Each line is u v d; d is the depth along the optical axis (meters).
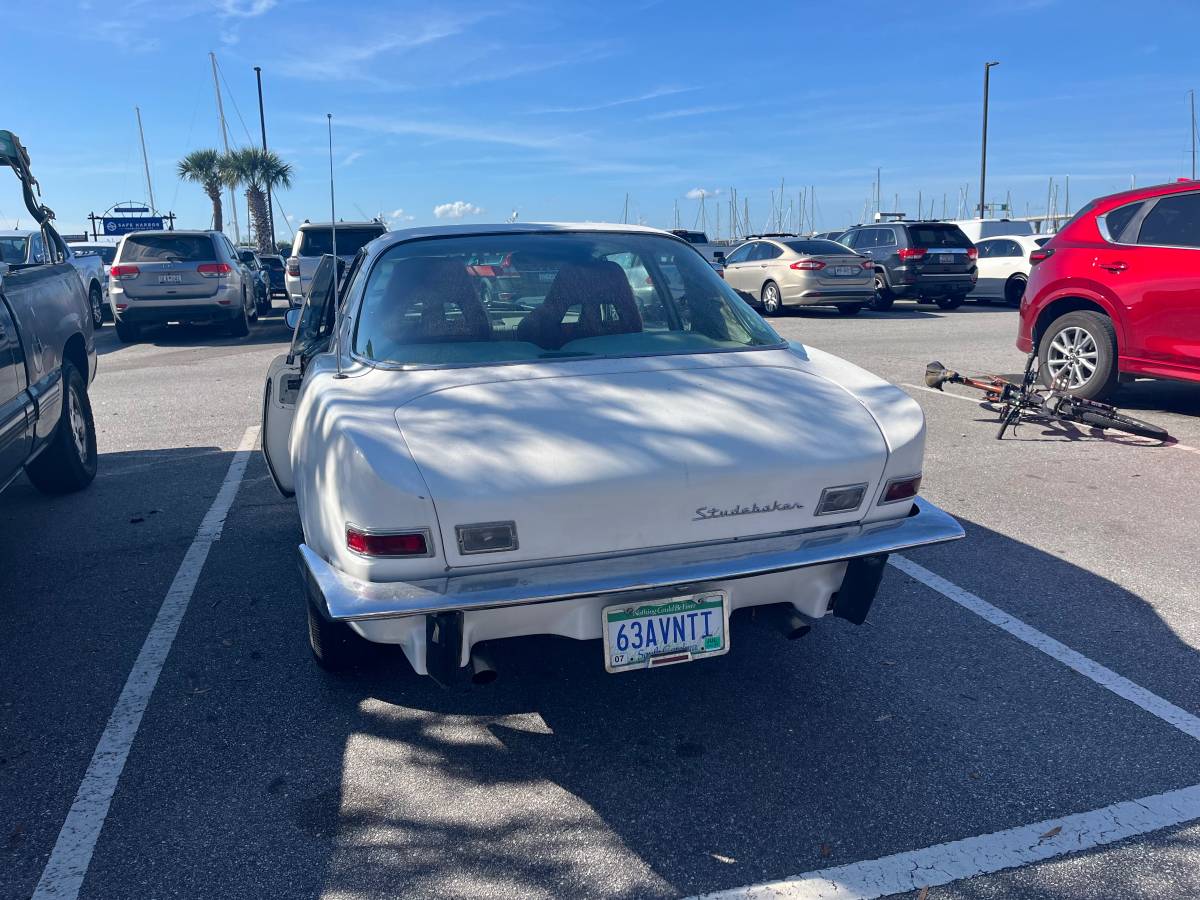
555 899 2.50
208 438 7.86
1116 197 7.79
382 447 2.72
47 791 2.98
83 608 4.34
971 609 4.18
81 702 3.52
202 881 2.58
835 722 3.31
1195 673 3.60
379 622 2.85
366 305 3.56
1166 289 7.19
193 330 17.62
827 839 2.71
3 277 4.73
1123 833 2.70
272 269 25.66
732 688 3.57
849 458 2.96
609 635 2.84
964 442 7.05
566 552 2.76
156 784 3.01
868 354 11.83
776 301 17.81
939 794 2.90
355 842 2.73
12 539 5.31
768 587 3.02
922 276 18.36
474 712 3.43
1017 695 3.46
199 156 37.62
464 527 2.65
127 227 31.56
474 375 3.14
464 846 2.71
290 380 4.39
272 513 5.68
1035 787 2.92
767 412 3.05
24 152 5.80
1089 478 6.10
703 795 2.92
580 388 3.08
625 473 2.74
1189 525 5.20
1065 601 4.24
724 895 2.50
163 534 5.34
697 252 4.09
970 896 2.47
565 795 2.94
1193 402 8.45
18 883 2.57
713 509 2.85
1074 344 8.02
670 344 3.50
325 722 3.37
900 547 3.01
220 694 3.56
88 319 6.39
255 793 2.96
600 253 3.80
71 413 6.06
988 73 32.28
